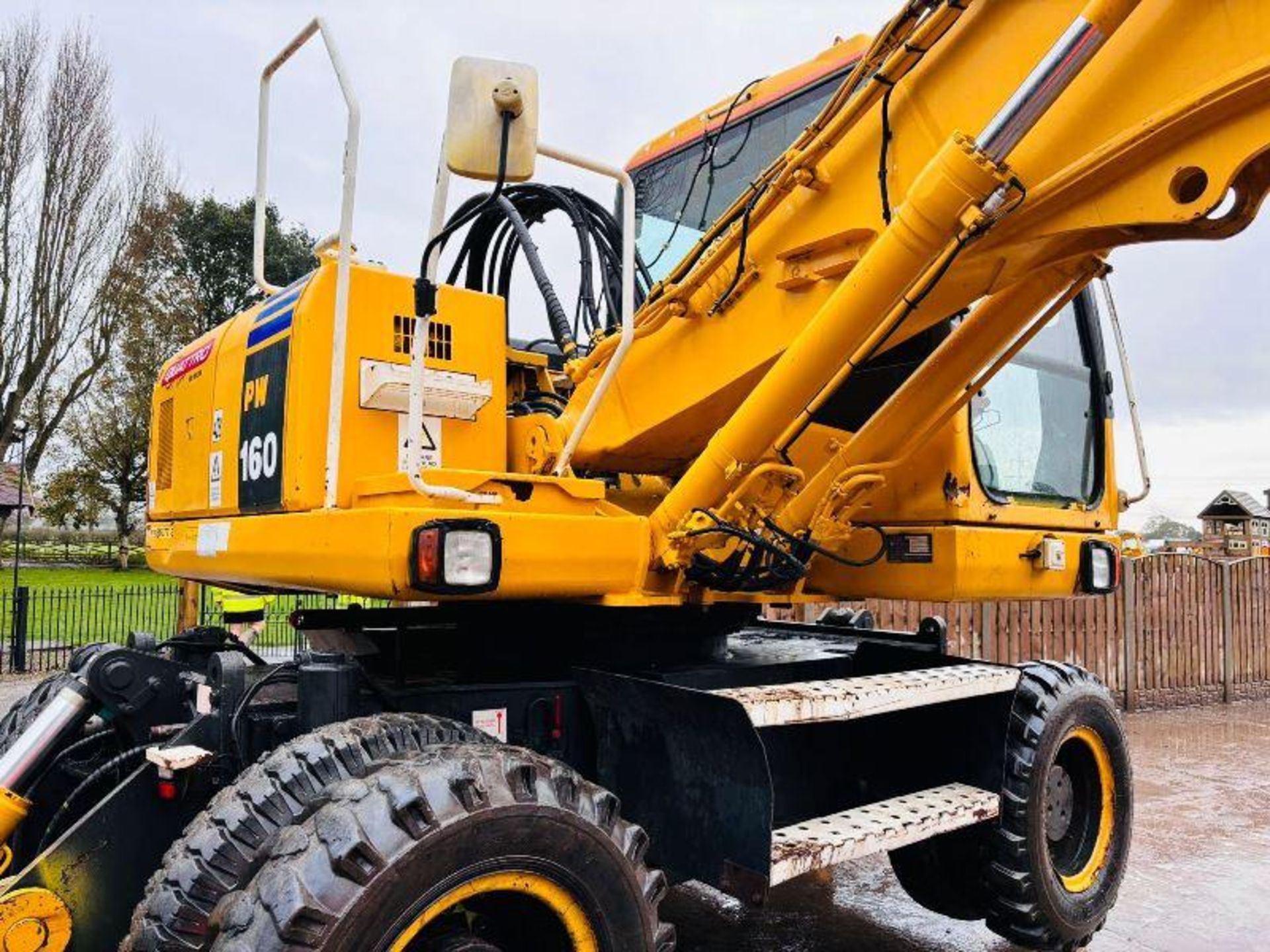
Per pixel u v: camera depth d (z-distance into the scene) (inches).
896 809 128.5
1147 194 94.1
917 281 107.8
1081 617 376.2
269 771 93.6
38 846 132.6
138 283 991.6
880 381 145.7
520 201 154.3
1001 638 354.3
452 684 125.7
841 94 117.7
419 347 101.9
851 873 196.2
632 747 116.6
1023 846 141.2
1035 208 100.5
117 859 102.4
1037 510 149.4
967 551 136.4
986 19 106.4
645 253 184.2
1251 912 175.8
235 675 112.7
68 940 96.6
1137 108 93.0
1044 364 160.6
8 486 1066.7
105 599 623.8
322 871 80.0
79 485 1338.6
